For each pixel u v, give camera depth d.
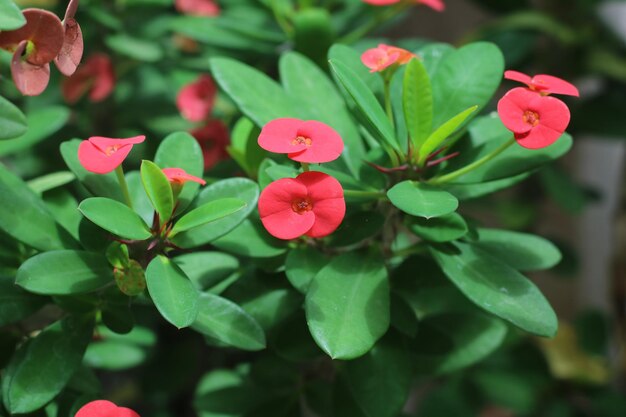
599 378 0.97
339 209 0.46
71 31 0.46
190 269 0.51
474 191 0.52
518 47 0.91
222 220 0.48
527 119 0.47
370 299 0.49
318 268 0.50
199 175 0.50
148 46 0.70
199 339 0.78
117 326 0.49
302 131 0.47
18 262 0.51
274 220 0.46
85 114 0.76
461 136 0.52
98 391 0.52
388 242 0.52
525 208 0.98
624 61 0.95
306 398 0.56
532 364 0.90
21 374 0.47
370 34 0.76
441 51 0.55
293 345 0.52
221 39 0.67
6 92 0.67
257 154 0.54
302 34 0.64
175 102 0.78
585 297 1.26
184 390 0.81
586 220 1.23
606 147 1.19
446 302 0.58
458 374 0.87
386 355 0.51
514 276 0.49
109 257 0.47
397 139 0.50
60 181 0.53
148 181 0.46
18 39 0.45
